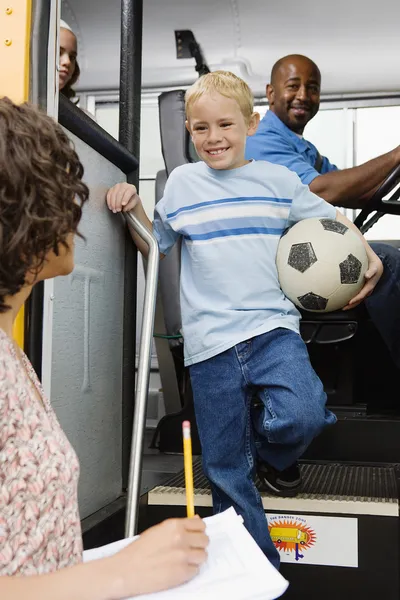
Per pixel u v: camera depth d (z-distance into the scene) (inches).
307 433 61.3
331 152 158.6
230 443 63.8
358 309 93.5
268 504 66.1
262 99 153.3
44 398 29.7
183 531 26.6
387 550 63.7
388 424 87.6
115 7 132.3
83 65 148.9
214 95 64.2
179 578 25.6
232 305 64.6
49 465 25.1
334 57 143.6
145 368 58.1
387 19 130.8
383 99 155.4
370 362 107.8
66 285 55.3
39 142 25.6
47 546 25.0
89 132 57.7
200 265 66.1
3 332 26.6
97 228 61.3
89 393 59.9
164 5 130.6
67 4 132.5
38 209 25.2
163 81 155.2
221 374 64.0
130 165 68.3
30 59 46.3
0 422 24.5
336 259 71.6
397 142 156.0
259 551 28.8
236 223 66.1
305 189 71.5
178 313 104.3
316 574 64.8
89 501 60.2
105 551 31.0
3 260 25.2
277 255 73.0
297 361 62.7
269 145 109.5
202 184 67.3
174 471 89.2
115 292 66.0
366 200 101.3
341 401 94.7
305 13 130.6
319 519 64.9
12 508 24.3
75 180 27.1
